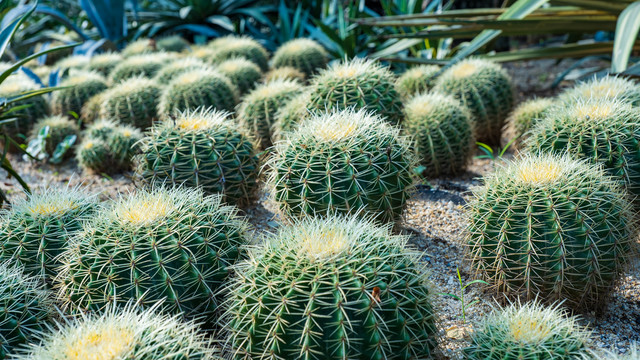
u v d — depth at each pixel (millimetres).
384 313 1800
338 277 1777
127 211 2189
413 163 2867
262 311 1834
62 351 1615
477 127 4410
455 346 2209
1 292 2008
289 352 1819
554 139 2908
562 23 4762
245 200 3344
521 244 2299
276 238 2027
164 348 1655
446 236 3125
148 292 2082
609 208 2287
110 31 8461
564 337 1819
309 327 1766
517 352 1789
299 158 2602
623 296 2621
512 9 4555
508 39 8125
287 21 8047
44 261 2398
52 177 4488
